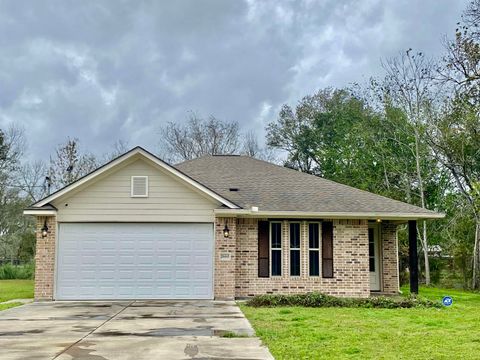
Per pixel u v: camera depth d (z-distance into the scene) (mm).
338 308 14328
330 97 46875
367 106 36844
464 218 28172
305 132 46219
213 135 48219
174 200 17078
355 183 35688
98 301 16359
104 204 16969
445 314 13039
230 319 11844
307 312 13273
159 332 9875
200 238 17078
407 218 18172
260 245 18031
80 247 16844
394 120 32938
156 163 16984
